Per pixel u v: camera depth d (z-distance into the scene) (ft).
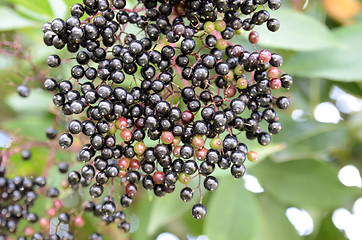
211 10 1.11
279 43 1.34
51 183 1.46
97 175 1.14
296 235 1.56
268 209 1.58
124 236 1.65
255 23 1.15
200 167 1.11
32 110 1.70
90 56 1.14
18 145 1.49
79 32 1.08
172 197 1.42
